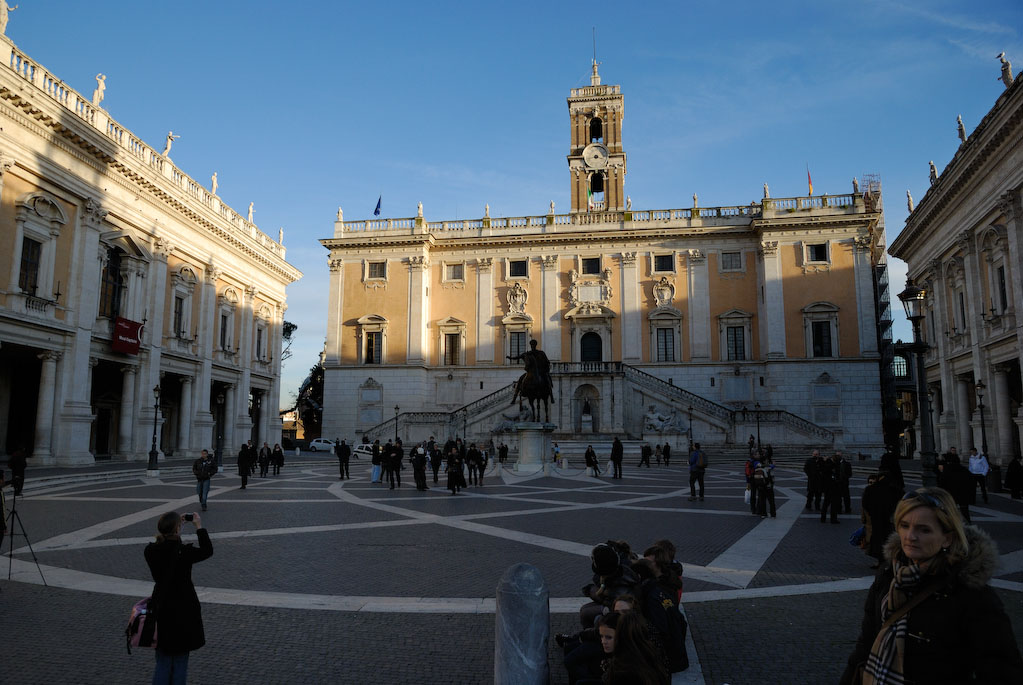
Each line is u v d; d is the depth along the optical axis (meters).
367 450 50.38
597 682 5.12
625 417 52.16
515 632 5.23
